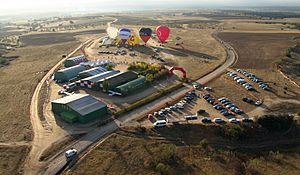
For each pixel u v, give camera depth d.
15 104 114.12
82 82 126.94
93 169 73.06
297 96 115.69
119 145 83.00
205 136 89.31
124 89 116.38
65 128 92.50
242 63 162.62
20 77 149.00
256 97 114.56
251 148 86.25
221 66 157.00
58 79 139.25
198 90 122.19
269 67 154.38
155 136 88.25
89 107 98.38
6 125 96.62
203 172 74.38
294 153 84.38
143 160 77.25
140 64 152.62
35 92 126.12
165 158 77.94
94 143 84.00
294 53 188.00
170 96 115.88
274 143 89.00
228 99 112.56
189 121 95.19
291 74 143.50
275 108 105.25
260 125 92.44
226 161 79.31
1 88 132.88
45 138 87.19
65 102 99.38
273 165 78.62
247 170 76.00
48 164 75.25
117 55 188.00
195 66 157.88
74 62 165.88
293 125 94.50
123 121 95.81
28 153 80.19
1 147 83.25
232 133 88.06
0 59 189.25
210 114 100.00
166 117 98.25
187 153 81.75
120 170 73.31
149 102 109.94
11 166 75.00
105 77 129.62
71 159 76.94
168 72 141.62
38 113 103.62
